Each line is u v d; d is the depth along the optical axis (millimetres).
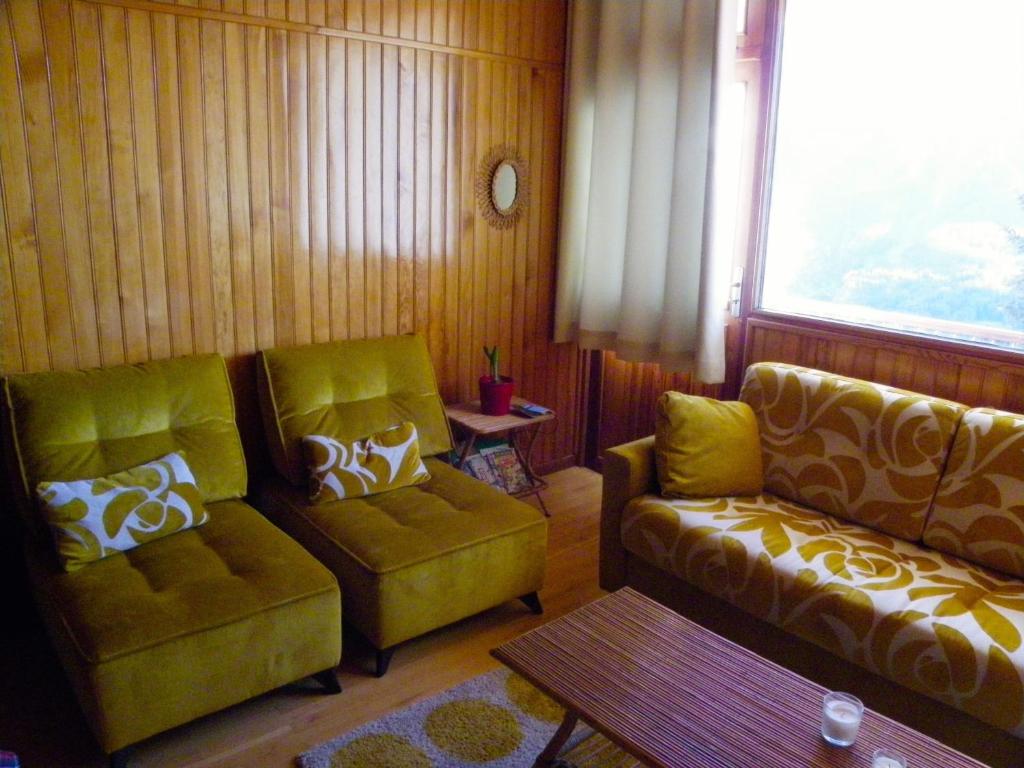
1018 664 1960
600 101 3719
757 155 3379
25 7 2479
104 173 2705
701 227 3486
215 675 2164
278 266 3141
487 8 3533
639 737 1664
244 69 2918
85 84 2619
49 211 2627
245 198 3012
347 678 2547
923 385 2959
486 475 3637
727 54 3223
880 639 2174
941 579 2359
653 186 3621
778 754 1621
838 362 3207
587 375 4344
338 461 2906
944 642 2064
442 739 2258
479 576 2693
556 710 2393
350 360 3205
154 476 2543
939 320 2996
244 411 3162
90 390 2623
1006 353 2707
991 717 1998
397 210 3420
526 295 4000
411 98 3365
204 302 2994
